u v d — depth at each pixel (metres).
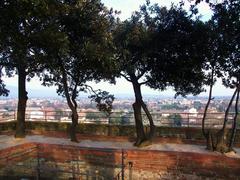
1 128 20.64
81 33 16.09
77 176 15.27
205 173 13.76
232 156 14.34
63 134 19.27
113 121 20.45
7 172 14.63
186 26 15.49
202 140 16.98
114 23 16.06
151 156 14.47
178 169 14.12
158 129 18.94
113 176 14.77
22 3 8.98
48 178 15.55
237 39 14.55
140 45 15.54
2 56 17.27
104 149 15.02
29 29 10.89
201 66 16.06
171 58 16.14
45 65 17.33
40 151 15.88
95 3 15.73
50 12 10.14
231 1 13.95
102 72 16.06
